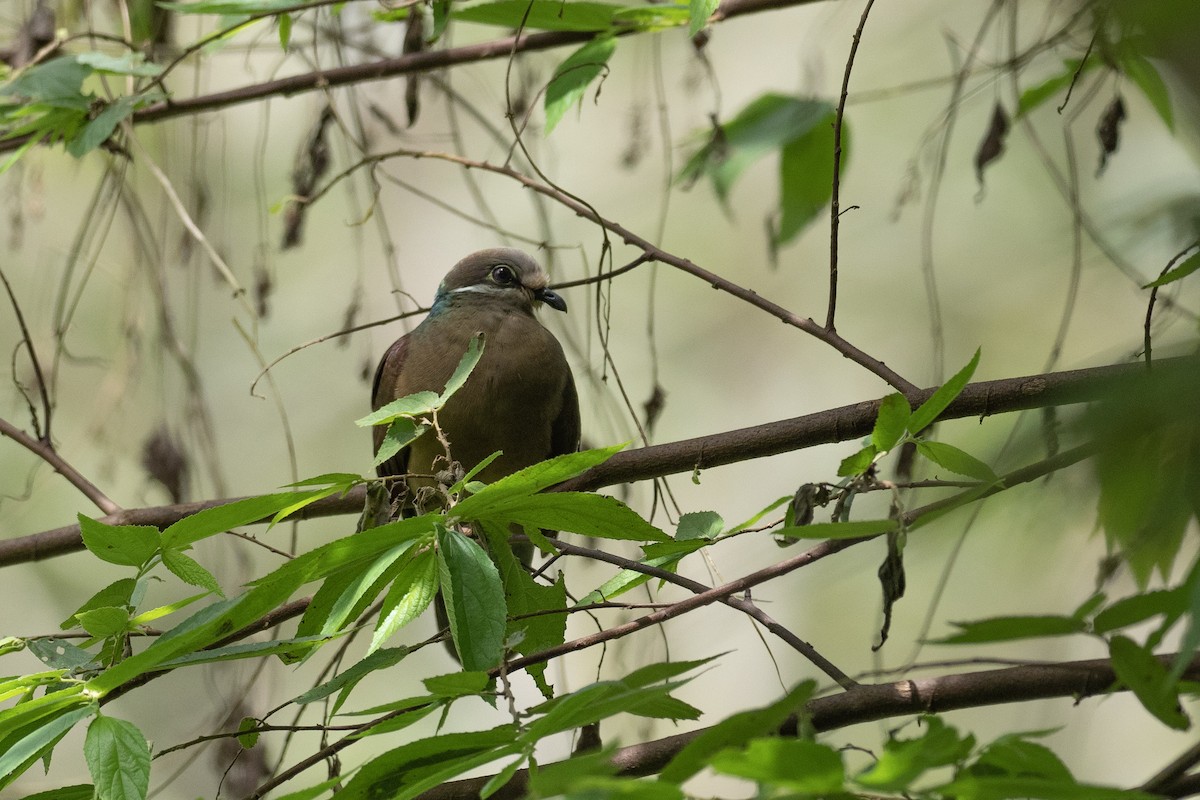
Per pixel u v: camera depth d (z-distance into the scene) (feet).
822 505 18.92
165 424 34.35
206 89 45.21
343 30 35.37
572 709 15.29
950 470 17.95
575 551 20.48
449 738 16.33
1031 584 14.85
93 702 17.85
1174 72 10.97
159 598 46.03
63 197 51.26
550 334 36.40
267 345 56.80
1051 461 12.25
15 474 49.26
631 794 12.90
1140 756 46.19
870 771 13.67
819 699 17.92
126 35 33.78
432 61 31.94
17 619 51.11
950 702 17.53
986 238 55.62
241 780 29.86
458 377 21.47
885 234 58.34
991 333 54.08
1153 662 15.02
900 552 16.81
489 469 36.27
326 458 56.13
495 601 18.12
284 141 55.26
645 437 27.09
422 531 18.60
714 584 22.91
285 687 45.78
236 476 55.21
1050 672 17.24
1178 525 16.93
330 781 16.14
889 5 57.82
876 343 58.90
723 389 59.67
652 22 30.71
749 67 60.29
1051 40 28.07
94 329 49.78
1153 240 17.19
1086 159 47.24
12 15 39.04
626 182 60.44
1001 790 13.26
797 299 60.90
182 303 50.78
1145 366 12.19
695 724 48.75
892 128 57.52
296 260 57.31
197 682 49.67
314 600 19.40
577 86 28.91
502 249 37.22
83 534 18.97
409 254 57.82
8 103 31.96
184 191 39.47
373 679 50.01
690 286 60.70
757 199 61.98
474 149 58.29
